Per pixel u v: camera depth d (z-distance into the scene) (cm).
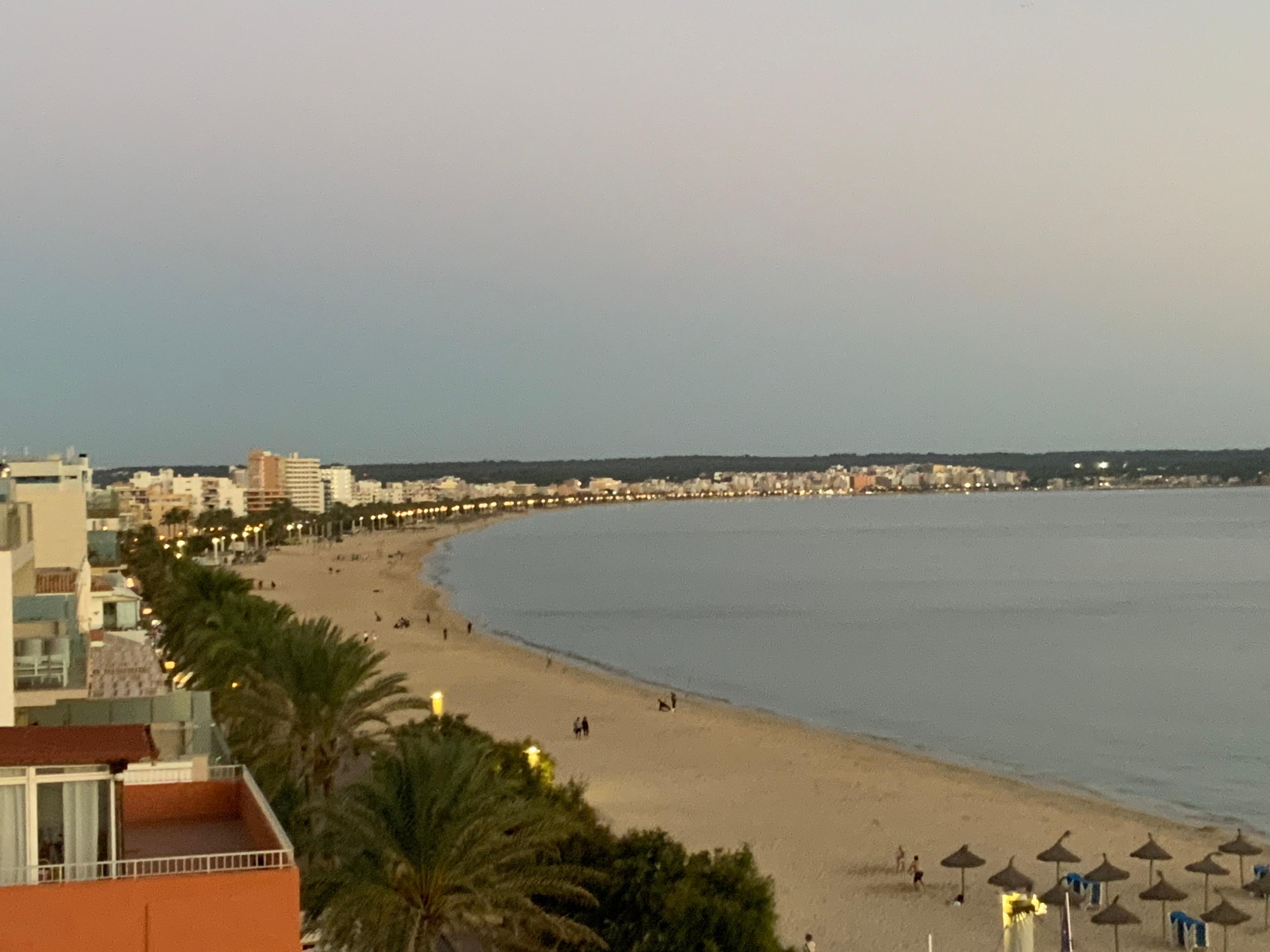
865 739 8788
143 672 4062
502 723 9025
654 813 6397
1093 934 4631
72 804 1867
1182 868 5491
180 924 1797
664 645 14250
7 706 2645
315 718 4491
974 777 7531
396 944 2897
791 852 5722
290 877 1838
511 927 3269
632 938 3397
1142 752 8412
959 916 4841
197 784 2378
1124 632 14825
